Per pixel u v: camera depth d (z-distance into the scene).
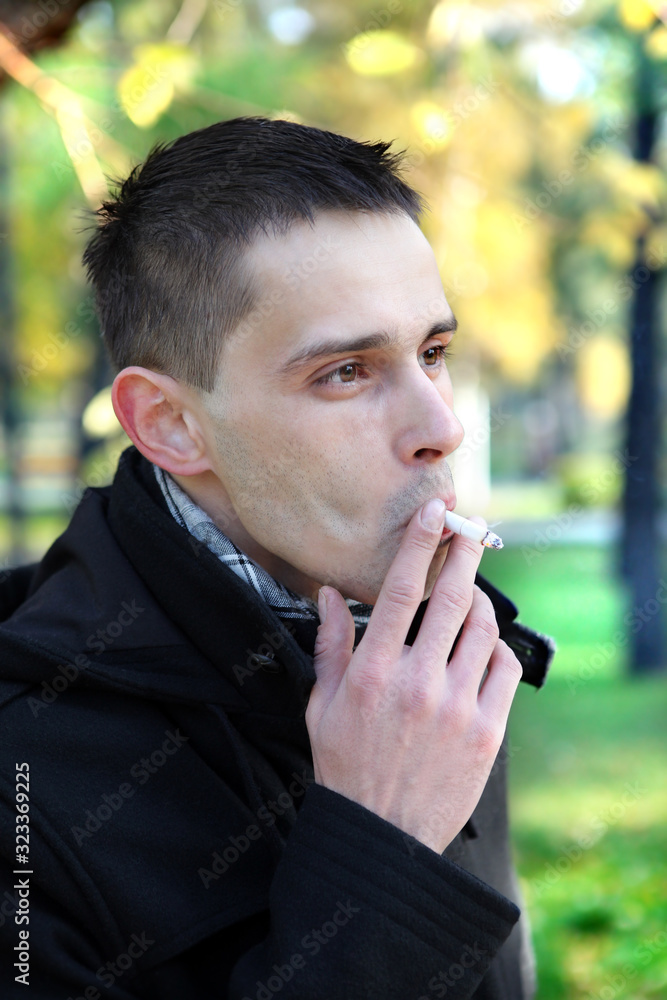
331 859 0.99
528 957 1.59
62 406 12.22
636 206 3.45
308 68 3.55
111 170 2.47
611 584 9.00
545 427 27.06
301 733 1.16
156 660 1.16
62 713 1.12
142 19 3.47
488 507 17.55
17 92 3.16
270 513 1.14
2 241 4.89
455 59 2.81
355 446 1.10
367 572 1.12
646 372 7.46
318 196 1.10
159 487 1.27
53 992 1.01
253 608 1.11
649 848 4.00
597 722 5.94
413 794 1.04
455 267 3.08
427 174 2.80
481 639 1.11
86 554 1.28
